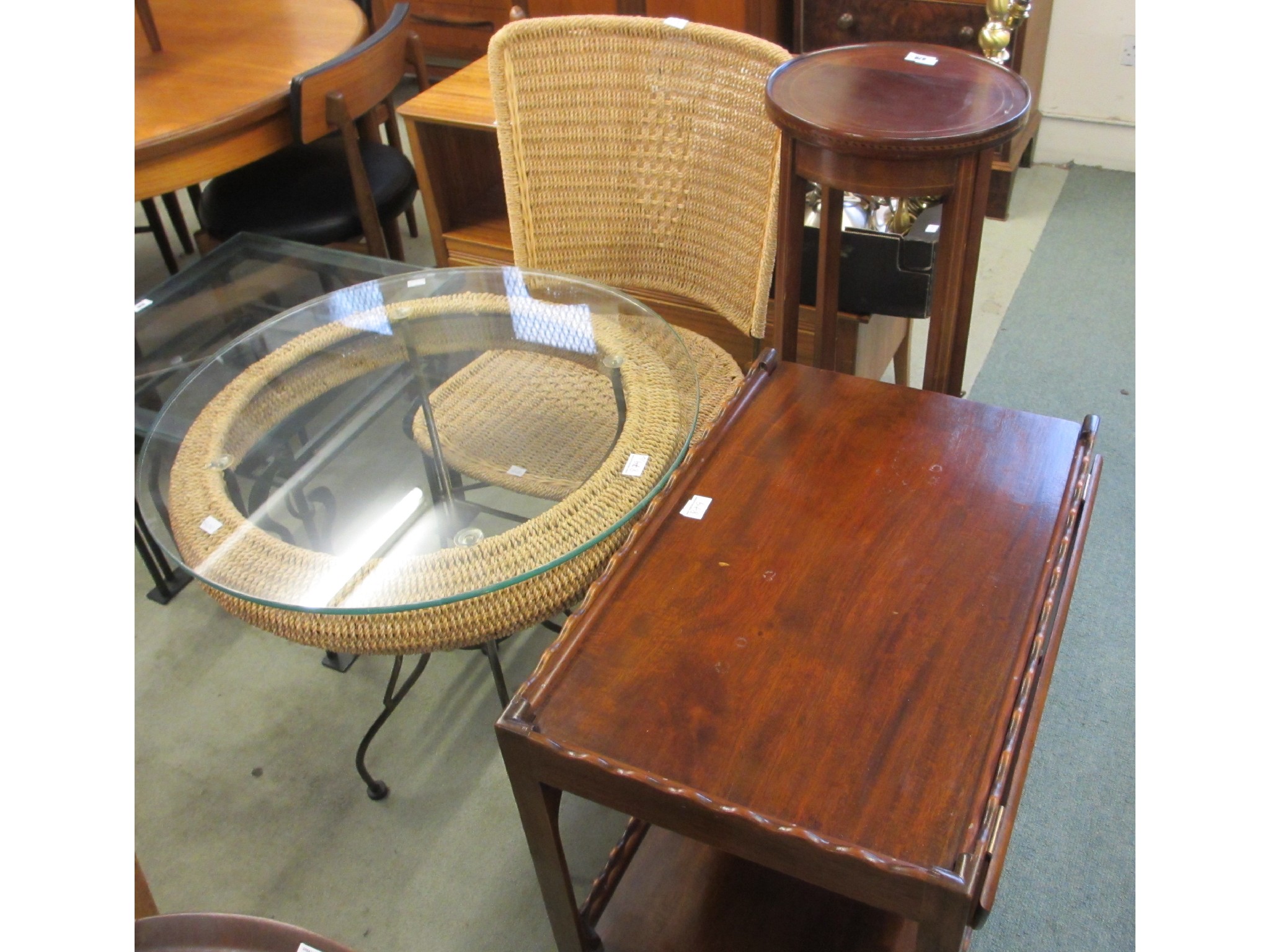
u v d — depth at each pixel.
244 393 1.46
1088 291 2.47
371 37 2.07
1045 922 1.31
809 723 0.90
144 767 1.62
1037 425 1.22
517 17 1.88
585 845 1.46
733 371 1.66
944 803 0.83
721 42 1.59
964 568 1.04
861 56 1.46
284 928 0.65
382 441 1.40
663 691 0.94
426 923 1.39
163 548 1.19
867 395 1.29
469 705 1.67
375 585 1.10
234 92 2.07
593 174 1.76
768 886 1.22
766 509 1.13
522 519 1.23
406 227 3.00
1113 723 1.54
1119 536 1.84
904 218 1.80
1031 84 2.62
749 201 1.64
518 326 1.56
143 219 3.12
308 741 1.64
